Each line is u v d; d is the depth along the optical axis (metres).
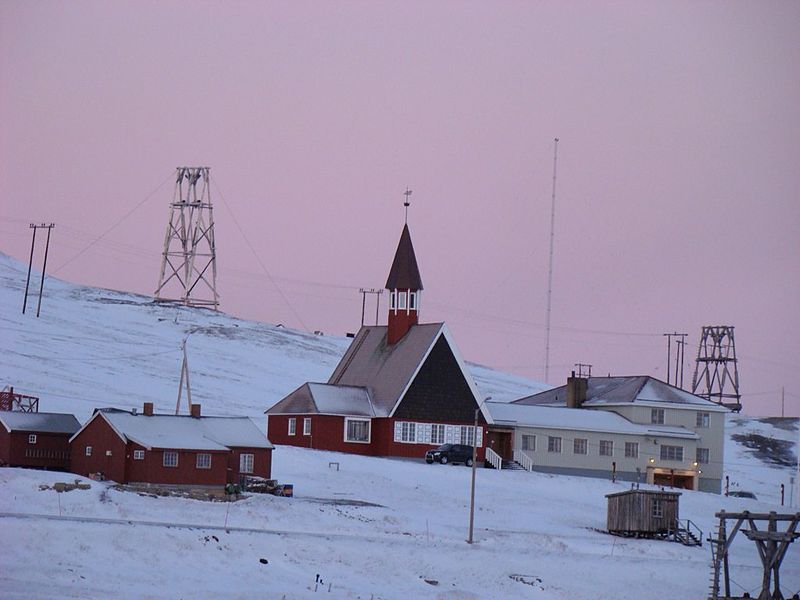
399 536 121.31
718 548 105.00
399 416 178.12
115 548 101.56
